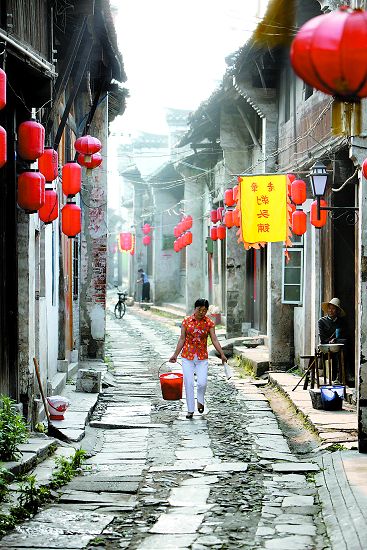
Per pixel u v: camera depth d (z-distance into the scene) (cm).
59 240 1755
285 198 1553
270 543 738
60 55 1345
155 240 4625
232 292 2567
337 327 1560
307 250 1802
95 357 2088
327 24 523
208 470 1036
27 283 1170
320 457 1084
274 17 1156
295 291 1823
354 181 1421
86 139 1373
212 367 2175
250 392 1705
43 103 1102
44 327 1427
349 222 1562
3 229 1136
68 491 930
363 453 1074
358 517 770
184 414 1458
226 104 2417
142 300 4994
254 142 2300
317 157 1508
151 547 729
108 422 1369
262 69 1877
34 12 1076
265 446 1182
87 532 770
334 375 1588
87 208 2081
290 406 1492
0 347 1120
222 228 2558
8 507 821
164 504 880
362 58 517
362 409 1080
